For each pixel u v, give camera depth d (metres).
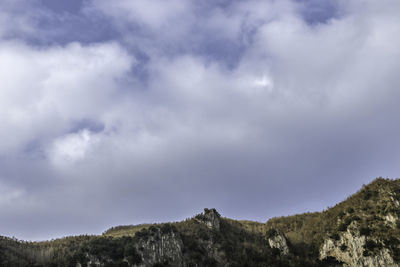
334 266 95.94
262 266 95.50
